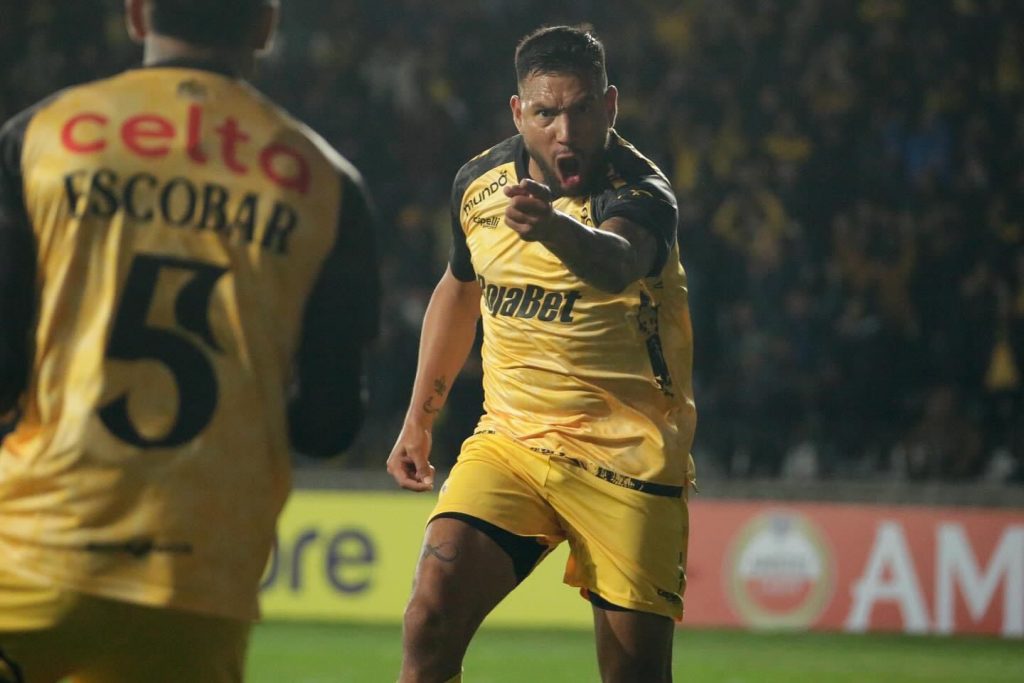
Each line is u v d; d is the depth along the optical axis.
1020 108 48.53
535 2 52.03
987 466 38.31
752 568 33.72
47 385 8.67
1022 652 30.88
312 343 9.23
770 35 49.53
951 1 50.22
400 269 43.22
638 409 13.45
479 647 30.08
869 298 42.47
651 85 49.59
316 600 33.78
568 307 13.34
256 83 48.69
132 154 8.86
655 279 13.36
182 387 8.73
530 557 13.52
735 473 38.84
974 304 40.59
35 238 8.80
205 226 8.88
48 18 48.59
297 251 9.05
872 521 33.62
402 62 49.41
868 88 48.34
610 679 13.48
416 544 33.72
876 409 39.75
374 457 39.19
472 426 38.00
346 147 47.25
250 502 8.84
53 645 8.61
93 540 8.54
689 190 45.44
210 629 8.77
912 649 30.95
